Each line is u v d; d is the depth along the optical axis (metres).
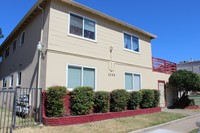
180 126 10.00
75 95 9.80
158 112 14.30
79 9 11.78
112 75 13.33
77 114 9.68
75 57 11.17
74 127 8.45
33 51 11.63
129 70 14.77
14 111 8.06
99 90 12.25
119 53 14.09
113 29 13.92
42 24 10.95
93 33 12.48
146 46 16.91
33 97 10.31
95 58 12.31
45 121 8.69
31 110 10.08
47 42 10.09
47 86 9.69
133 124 9.72
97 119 10.05
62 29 10.77
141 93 13.62
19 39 14.66
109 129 8.45
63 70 10.48
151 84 16.91
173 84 18.61
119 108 11.67
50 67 9.96
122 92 11.99
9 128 7.98
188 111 15.95
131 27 15.03
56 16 10.61
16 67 14.56
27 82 11.92
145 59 16.56
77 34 11.50
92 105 10.41
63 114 9.34
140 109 13.05
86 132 7.83
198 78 17.97
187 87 18.08
